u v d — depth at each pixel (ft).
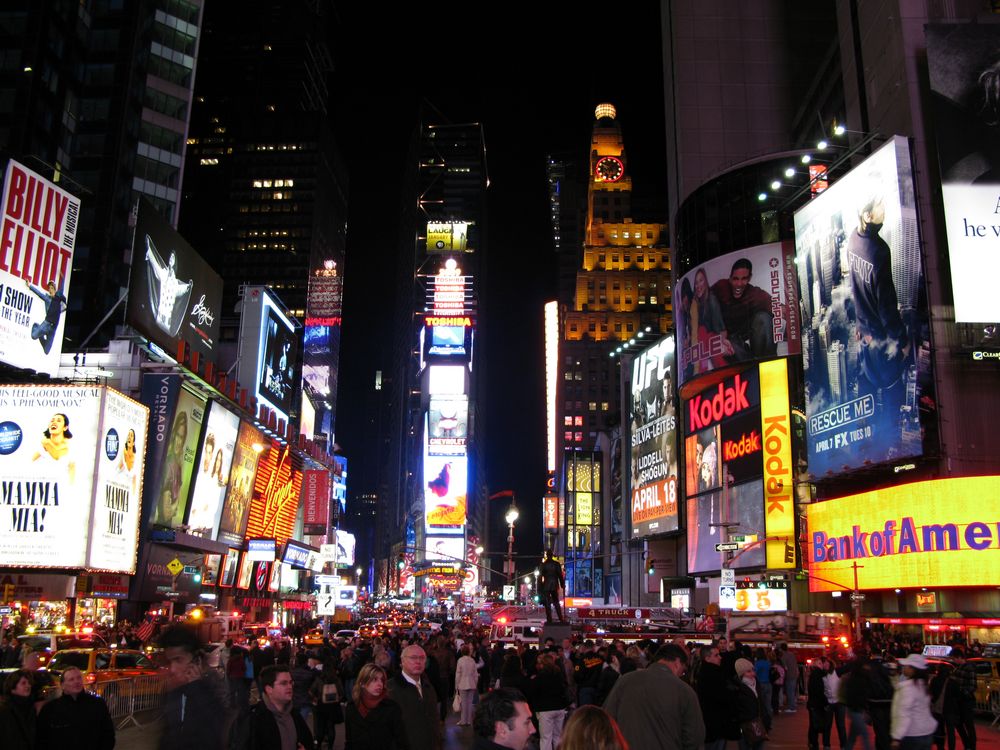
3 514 164.55
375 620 387.55
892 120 214.07
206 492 216.54
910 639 180.96
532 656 76.02
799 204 271.28
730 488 263.70
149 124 371.35
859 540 203.00
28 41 329.72
